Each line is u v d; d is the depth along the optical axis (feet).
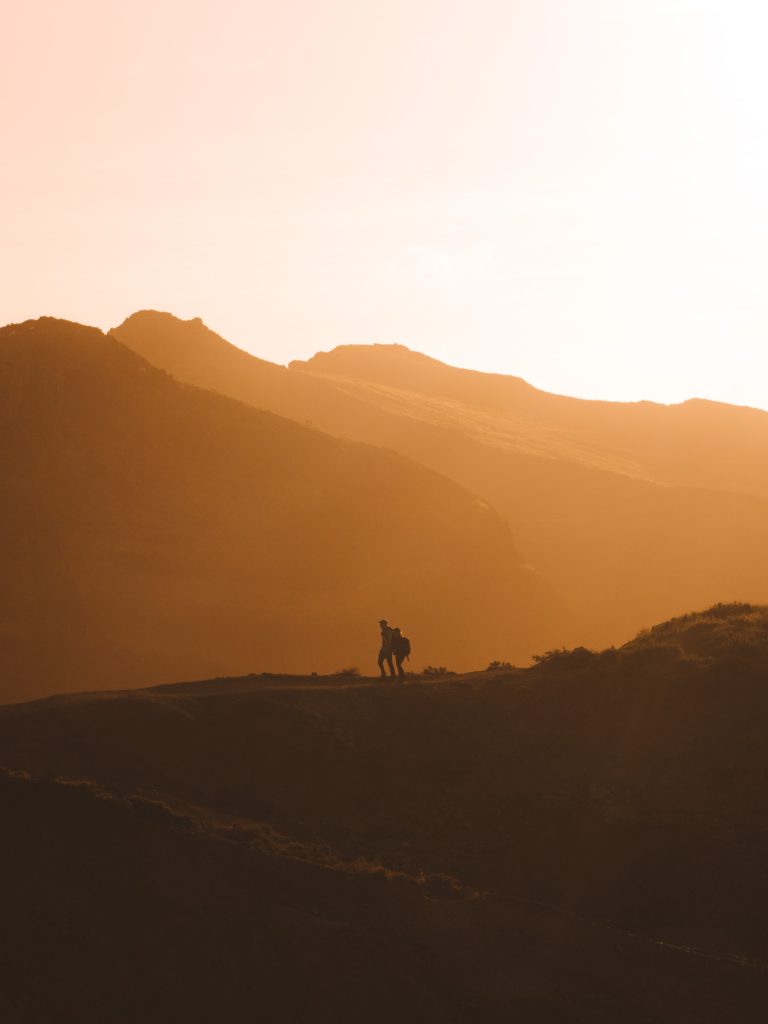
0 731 328.49
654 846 283.38
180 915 182.39
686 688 336.70
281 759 328.29
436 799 317.22
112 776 311.27
